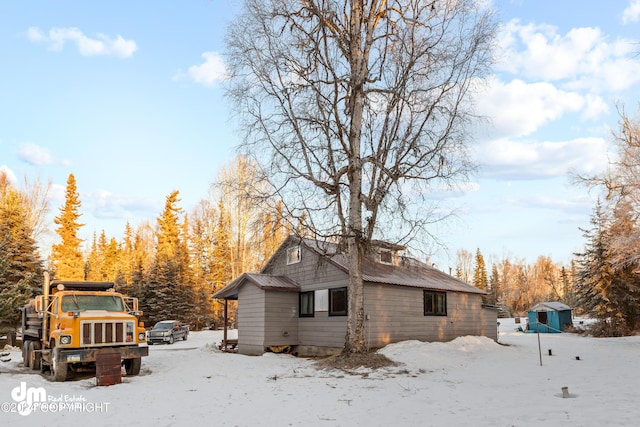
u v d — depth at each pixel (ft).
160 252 187.83
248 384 42.11
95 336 46.96
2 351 80.43
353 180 55.83
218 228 163.43
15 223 105.40
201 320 171.32
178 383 43.19
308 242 77.41
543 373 48.21
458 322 84.79
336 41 56.44
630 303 115.55
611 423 24.75
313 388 39.24
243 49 54.39
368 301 69.82
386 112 55.83
